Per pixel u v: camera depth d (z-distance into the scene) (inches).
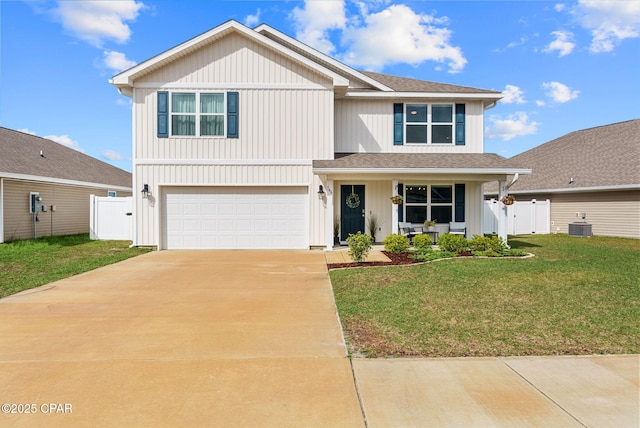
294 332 184.7
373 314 208.8
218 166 488.7
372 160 491.5
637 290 255.0
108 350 162.7
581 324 188.9
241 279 309.9
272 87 488.7
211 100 486.3
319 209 494.3
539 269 328.5
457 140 541.3
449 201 550.0
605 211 661.9
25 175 570.3
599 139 805.9
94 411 115.7
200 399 122.9
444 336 175.0
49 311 219.8
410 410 116.1
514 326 187.2
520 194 846.5
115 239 613.9
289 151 492.1
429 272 319.0
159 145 484.4
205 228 493.7
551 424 108.6
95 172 831.1
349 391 127.6
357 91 521.0
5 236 565.9
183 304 236.1
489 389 128.0
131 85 473.7
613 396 122.9
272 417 112.8
